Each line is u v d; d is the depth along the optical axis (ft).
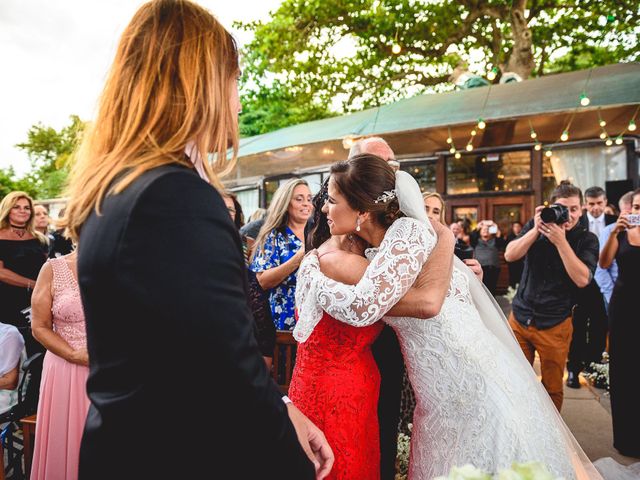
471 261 7.07
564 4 37.63
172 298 2.24
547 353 10.44
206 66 2.95
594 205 17.99
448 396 5.49
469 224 27.76
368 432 5.59
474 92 24.50
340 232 5.49
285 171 32.48
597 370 14.88
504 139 26.05
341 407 5.39
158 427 2.47
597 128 23.53
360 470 5.43
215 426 2.45
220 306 2.31
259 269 9.78
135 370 2.42
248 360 2.42
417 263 4.95
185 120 2.83
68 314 7.10
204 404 2.40
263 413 2.50
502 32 42.98
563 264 10.31
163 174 2.51
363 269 5.20
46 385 7.14
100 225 2.51
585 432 11.59
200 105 2.91
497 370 5.52
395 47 25.46
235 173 32.71
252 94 56.39
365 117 25.67
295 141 25.77
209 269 2.34
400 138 25.20
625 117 21.53
